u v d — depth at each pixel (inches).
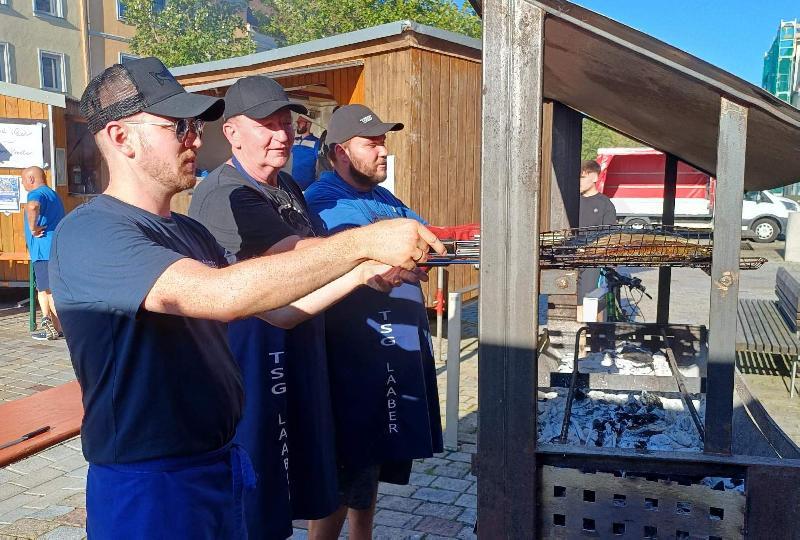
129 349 58.4
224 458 66.5
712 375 70.4
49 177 356.5
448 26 863.1
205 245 71.6
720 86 65.1
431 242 54.9
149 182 62.4
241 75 332.5
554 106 142.3
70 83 995.9
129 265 54.3
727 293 69.3
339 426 102.6
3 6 916.6
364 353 102.3
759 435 95.4
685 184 820.6
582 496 71.6
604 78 87.9
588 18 64.3
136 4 922.7
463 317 343.9
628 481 70.8
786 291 252.5
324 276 53.0
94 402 60.4
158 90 61.0
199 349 62.7
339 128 107.6
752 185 125.3
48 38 966.4
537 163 67.6
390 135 283.9
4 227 357.1
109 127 60.7
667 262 78.8
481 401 71.5
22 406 178.7
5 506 138.6
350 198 108.8
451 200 300.0
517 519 72.1
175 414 60.7
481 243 69.7
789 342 211.9
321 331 95.4
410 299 105.9
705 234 92.5
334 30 889.5
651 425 101.3
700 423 89.8
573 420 103.0
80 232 57.6
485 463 72.3
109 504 60.4
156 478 60.2
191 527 61.3
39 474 154.1
